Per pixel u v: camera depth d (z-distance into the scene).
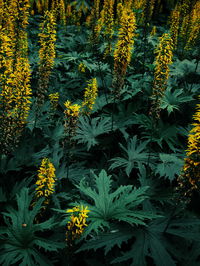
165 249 0.60
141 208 0.77
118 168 0.95
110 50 1.33
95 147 1.01
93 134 1.01
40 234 0.67
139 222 0.59
